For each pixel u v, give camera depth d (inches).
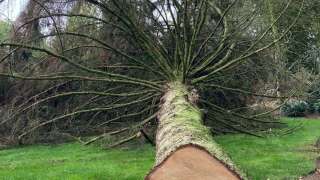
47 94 431.5
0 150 418.3
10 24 399.9
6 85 436.8
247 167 309.9
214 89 422.3
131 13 381.7
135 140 416.2
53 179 286.5
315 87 543.5
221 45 385.1
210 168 153.6
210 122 425.4
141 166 323.0
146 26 404.5
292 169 305.0
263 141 415.8
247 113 450.6
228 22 405.4
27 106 418.3
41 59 417.7
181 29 399.2
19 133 424.8
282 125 512.1
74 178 287.0
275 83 446.6
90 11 404.2
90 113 433.1
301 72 489.7
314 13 436.8
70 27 405.1
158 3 405.4
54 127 428.5
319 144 402.9
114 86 421.1
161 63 375.6
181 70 369.7
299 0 413.1
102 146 404.8
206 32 417.4
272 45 380.2
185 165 155.3
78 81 423.5
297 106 714.2
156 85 367.6
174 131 223.3
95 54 415.8
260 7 408.2
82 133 444.1
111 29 412.8
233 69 420.2
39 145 437.7
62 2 375.6
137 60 378.9
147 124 405.4
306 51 506.9
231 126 407.2
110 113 430.9
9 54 358.9
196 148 156.5
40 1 372.5
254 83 446.3
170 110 282.7
